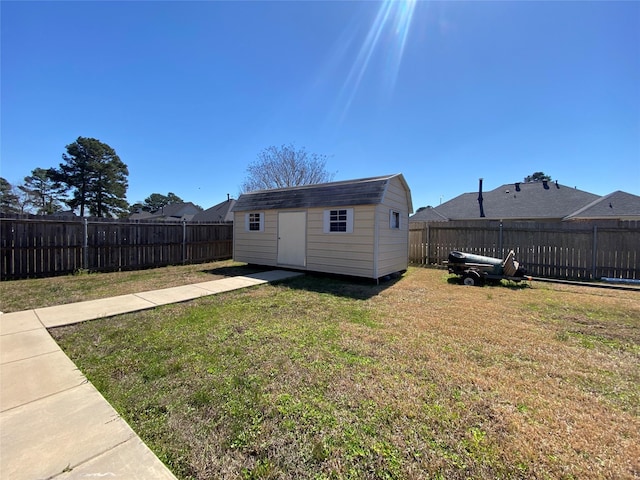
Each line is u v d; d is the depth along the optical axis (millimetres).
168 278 7516
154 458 1632
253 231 9578
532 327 3973
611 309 4871
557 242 8055
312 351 3143
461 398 2275
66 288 6230
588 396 2330
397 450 1726
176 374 2648
